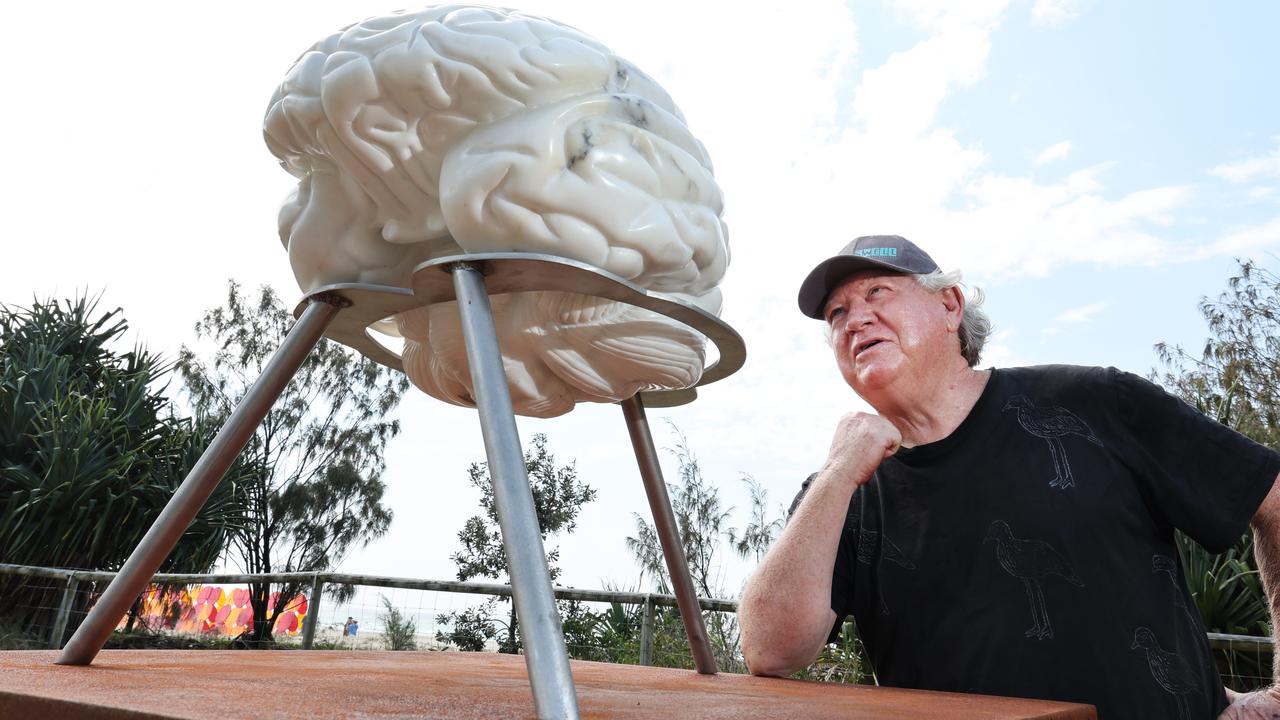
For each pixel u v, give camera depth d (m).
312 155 0.64
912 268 1.25
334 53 0.60
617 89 0.62
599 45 0.63
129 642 6.11
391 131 0.59
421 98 0.57
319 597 4.91
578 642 4.85
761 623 1.10
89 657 0.61
